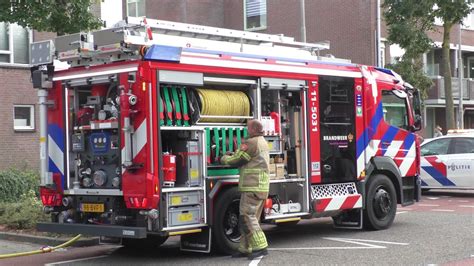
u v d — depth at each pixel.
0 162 17.53
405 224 11.65
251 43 10.14
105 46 7.92
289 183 9.45
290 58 9.53
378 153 10.95
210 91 8.50
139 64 7.75
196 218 8.20
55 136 8.73
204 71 8.27
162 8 31.30
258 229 8.36
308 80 9.72
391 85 11.36
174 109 8.02
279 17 29.39
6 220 11.42
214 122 8.55
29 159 18.16
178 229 7.96
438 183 16.77
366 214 10.73
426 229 10.95
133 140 7.81
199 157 8.27
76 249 9.87
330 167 10.01
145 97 7.72
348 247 9.27
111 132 8.24
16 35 18.23
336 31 27.11
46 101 8.73
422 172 17.02
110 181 8.27
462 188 16.39
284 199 9.37
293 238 10.32
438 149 16.97
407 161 11.64
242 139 8.88
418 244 9.37
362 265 7.89
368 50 26.05
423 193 17.78
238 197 8.71
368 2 26.03
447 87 20.84
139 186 7.75
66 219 8.66
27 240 10.46
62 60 8.54
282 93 9.51
